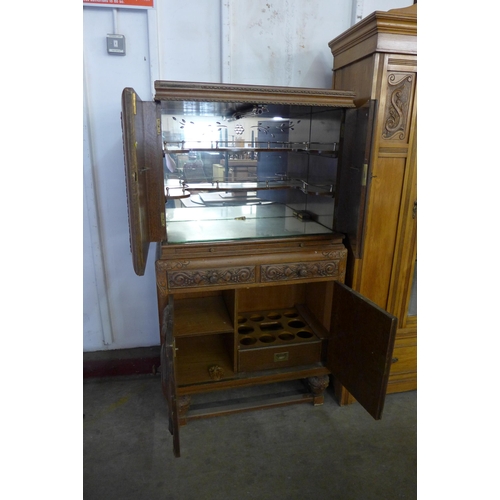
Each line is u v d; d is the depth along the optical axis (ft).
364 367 4.58
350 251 5.27
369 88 4.69
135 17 5.35
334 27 5.95
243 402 5.67
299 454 4.95
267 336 5.88
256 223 5.75
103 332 6.46
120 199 5.96
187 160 5.40
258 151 5.58
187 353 5.83
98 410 5.71
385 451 5.01
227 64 5.68
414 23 4.45
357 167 4.74
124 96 3.30
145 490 4.41
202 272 4.71
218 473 4.65
